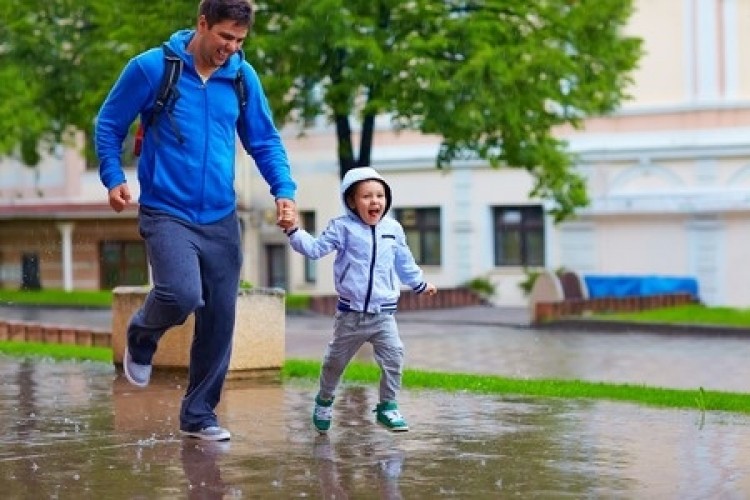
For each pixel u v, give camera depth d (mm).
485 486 12633
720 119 65312
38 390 21266
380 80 47812
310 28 47031
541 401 19797
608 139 67688
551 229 69062
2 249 84000
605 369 32656
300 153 76688
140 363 15039
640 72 67188
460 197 71875
